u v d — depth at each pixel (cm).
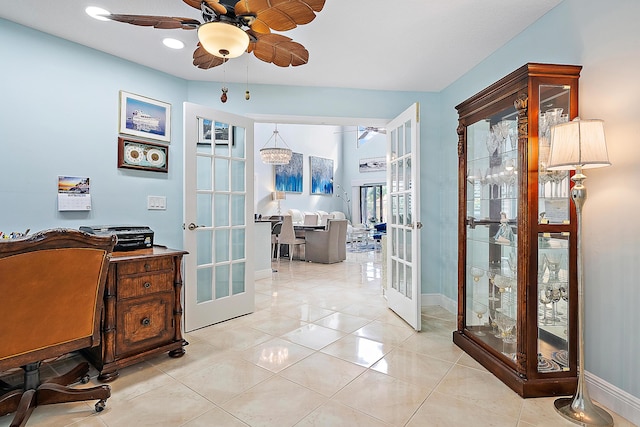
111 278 211
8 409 169
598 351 187
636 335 168
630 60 170
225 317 319
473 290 259
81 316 172
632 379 169
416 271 292
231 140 325
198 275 303
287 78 338
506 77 208
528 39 242
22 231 235
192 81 338
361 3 212
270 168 928
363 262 689
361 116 368
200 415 173
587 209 194
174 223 323
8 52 229
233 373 217
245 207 339
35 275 150
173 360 236
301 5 160
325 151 1112
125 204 290
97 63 272
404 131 322
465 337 256
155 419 170
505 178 228
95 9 217
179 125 329
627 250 172
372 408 178
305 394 192
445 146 366
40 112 243
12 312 148
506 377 203
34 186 240
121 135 286
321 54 284
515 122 216
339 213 1073
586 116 193
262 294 419
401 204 334
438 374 216
